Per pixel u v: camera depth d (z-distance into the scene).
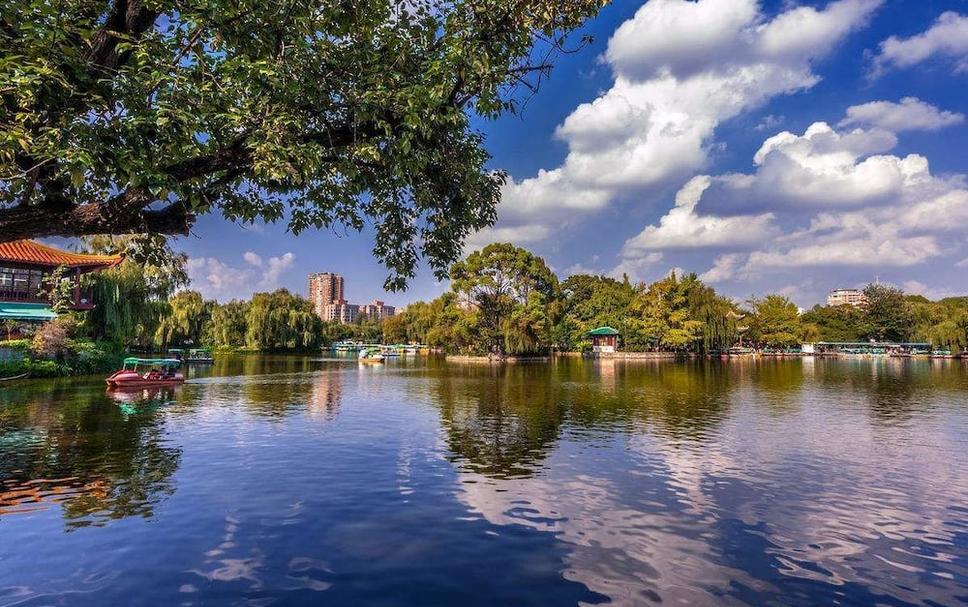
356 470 13.43
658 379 43.53
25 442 16.88
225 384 37.78
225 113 5.36
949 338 88.12
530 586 7.40
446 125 6.89
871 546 8.91
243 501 10.95
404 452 15.52
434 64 5.78
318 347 100.94
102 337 45.38
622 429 19.47
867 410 24.95
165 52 5.66
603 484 12.32
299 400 28.33
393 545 8.76
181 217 6.25
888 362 81.56
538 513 10.35
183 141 5.29
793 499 11.34
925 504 11.08
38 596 7.03
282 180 5.90
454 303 78.88
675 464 14.20
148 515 10.13
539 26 6.21
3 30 4.91
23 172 4.92
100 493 11.49
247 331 92.12
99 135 4.91
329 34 7.29
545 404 26.81
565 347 98.12
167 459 14.56
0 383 34.41
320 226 7.54
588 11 6.24
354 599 7.00
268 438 17.64
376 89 6.14
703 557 8.41
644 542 8.98
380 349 108.81
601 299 100.38
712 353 98.94
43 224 5.63
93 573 7.70
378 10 7.33
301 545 8.73
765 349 118.12
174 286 50.00
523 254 76.44
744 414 23.44
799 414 23.48
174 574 7.66
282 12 6.19
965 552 8.70
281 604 6.84
